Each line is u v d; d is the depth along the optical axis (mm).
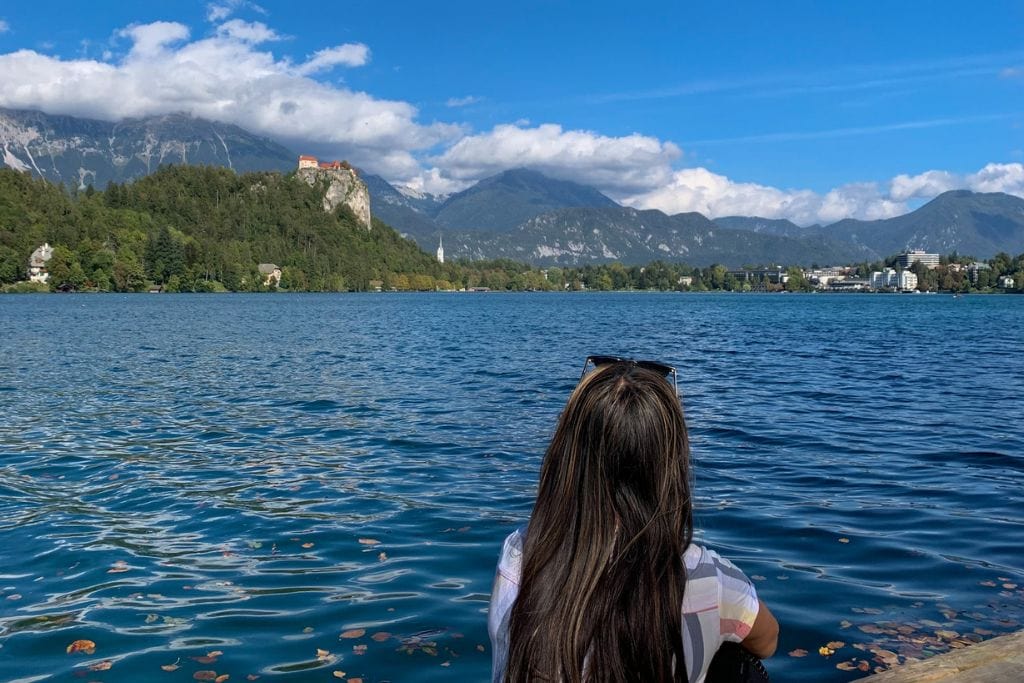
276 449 13586
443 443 14055
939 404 18953
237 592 6910
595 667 2070
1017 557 7699
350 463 12398
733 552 7863
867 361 31344
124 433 15266
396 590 6930
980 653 3857
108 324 58125
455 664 5527
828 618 6234
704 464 12141
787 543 8148
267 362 30484
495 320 71250
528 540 2264
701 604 2152
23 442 14305
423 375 25766
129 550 8109
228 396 20625
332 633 6039
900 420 16516
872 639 5855
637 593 2076
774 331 55406
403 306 114875
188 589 6980
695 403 19094
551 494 2238
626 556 2092
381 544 8227
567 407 2271
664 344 41750
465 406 18734
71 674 5379
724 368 28266
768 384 23172
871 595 6715
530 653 2129
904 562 7559
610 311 100125
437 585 7055
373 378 24859
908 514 9250
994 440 14180
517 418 16922
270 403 19344
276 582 7156
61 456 13047
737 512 9336
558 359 31984
